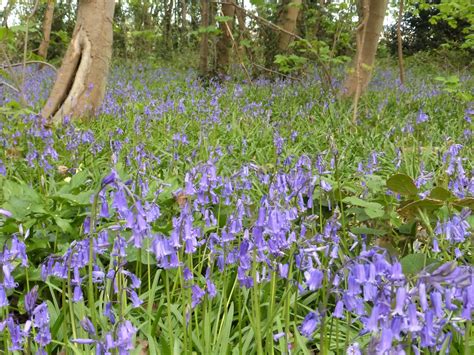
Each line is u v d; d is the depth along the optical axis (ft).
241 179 11.44
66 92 25.98
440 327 5.73
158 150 18.26
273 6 37.09
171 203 11.98
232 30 48.62
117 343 5.94
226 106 29.63
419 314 5.15
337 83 38.99
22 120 19.83
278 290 9.97
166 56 74.95
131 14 78.18
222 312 9.36
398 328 5.01
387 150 20.49
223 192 10.39
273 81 44.86
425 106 29.68
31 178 15.37
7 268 6.42
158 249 6.96
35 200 11.79
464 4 29.84
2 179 13.01
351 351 6.04
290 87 37.01
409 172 16.30
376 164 16.38
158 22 85.76
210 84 40.24
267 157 18.83
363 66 31.01
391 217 11.01
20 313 9.01
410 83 42.09
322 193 11.94
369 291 5.55
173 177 14.35
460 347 7.68
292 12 46.60
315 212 12.19
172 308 8.74
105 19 26.27
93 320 7.30
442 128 25.90
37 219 11.12
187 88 36.86
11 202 11.17
